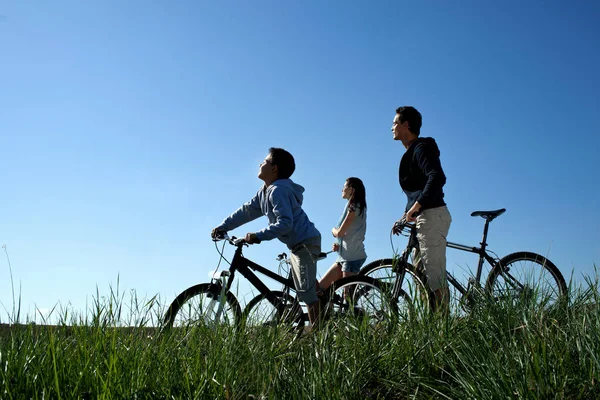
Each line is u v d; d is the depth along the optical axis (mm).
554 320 3434
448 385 3219
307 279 4781
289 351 3791
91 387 2850
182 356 3309
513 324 3547
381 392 3330
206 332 3752
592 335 3078
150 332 3762
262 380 3244
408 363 3426
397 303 4230
